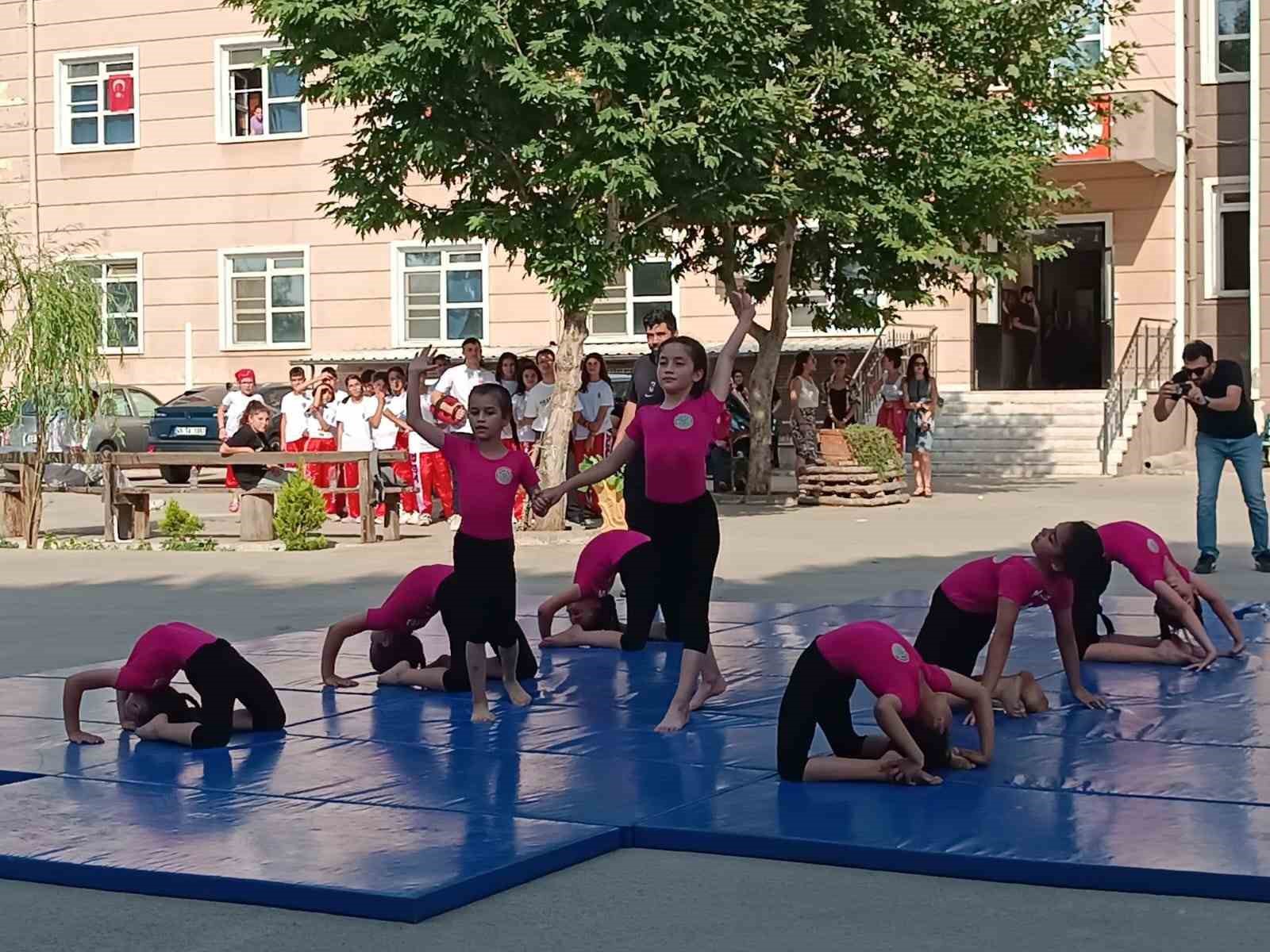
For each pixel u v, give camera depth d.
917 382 23.83
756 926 5.27
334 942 5.17
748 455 25.38
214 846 6.07
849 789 6.78
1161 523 19.03
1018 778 6.90
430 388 21.42
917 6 22.69
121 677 8.03
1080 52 23.95
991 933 5.16
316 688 9.36
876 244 22.97
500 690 9.23
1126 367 29.92
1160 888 5.54
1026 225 24.31
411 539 19.28
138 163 36.28
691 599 8.15
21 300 19.25
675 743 7.75
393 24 18.27
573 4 18.02
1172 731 7.79
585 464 21.08
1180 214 30.33
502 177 19.22
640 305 33.22
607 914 5.43
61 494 28.11
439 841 6.09
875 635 6.92
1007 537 17.89
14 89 37.06
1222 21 30.53
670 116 18.44
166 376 36.25
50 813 6.60
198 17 35.62
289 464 18.58
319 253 35.09
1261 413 29.34
